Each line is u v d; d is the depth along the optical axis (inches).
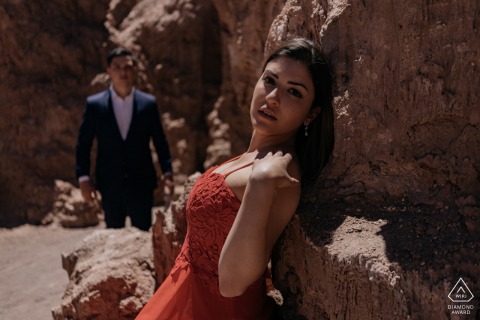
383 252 72.7
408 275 68.1
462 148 74.6
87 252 140.4
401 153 79.2
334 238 79.4
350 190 84.5
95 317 121.6
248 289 82.9
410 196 78.5
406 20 76.5
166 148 201.0
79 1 325.4
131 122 192.2
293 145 87.2
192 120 341.1
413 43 76.4
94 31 325.4
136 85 326.6
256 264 74.0
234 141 331.3
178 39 340.2
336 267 76.5
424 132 77.3
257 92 84.6
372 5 81.5
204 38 345.1
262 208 73.0
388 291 70.1
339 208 84.4
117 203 194.2
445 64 74.5
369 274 71.6
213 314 82.7
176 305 85.2
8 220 288.2
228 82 331.0
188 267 85.5
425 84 75.8
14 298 183.8
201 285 83.5
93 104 192.5
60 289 189.2
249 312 83.6
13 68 302.5
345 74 86.5
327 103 85.7
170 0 346.0
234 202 80.4
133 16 346.9
